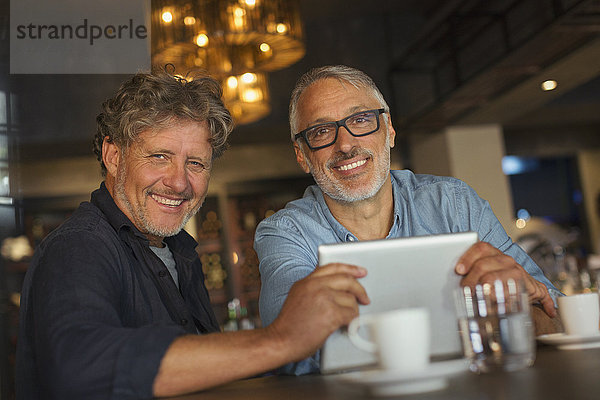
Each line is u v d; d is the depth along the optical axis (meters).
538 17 5.04
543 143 7.56
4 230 2.64
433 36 6.07
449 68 6.21
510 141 7.51
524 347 0.91
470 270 1.04
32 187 6.10
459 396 0.76
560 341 1.09
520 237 7.17
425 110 5.77
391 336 0.84
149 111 1.53
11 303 2.56
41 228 6.02
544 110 6.70
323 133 1.66
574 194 8.27
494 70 4.64
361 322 0.87
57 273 1.22
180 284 1.71
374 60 6.34
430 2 6.22
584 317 1.10
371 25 6.40
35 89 4.44
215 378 0.98
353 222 1.72
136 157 1.56
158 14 3.66
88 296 1.17
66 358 1.03
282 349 0.98
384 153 1.68
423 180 1.81
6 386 2.45
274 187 6.92
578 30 3.90
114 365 0.99
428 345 0.86
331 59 6.23
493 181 6.56
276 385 1.02
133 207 1.58
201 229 6.67
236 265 6.73
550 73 4.86
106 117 1.62
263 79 4.21
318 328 0.98
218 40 3.66
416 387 0.82
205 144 1.61
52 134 4.62
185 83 1.63
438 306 1.04
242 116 4.20
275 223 1.63
